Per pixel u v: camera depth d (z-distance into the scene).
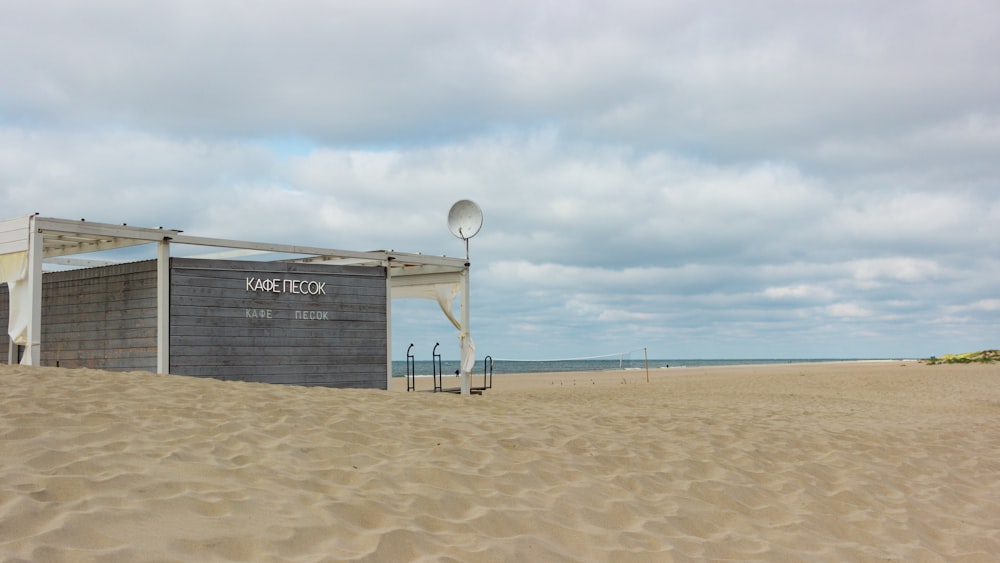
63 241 12.37
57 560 3.00
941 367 32.03
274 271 13.08
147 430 5.46
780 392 18.95
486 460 5.78
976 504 6.27
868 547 4.88
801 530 5.07
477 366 73.25
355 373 13.94
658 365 84.00
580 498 5.10
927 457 7.87
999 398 16.84
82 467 4.32
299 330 13.31
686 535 4.68
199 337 12.21
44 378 7.29
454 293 16.48
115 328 12.58
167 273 11.92
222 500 4.03
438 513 4.44
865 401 16.00
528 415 8.34
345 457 5.39
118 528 3.43
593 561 4.04
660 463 6.38
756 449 7.33
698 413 10.55
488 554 3.81
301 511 4.06
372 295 14.28
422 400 8.80
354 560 3.44
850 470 6.94
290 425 6.21
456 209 16.08
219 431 5.71
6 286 14.05
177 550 3.29
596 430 7.54
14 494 3.65
